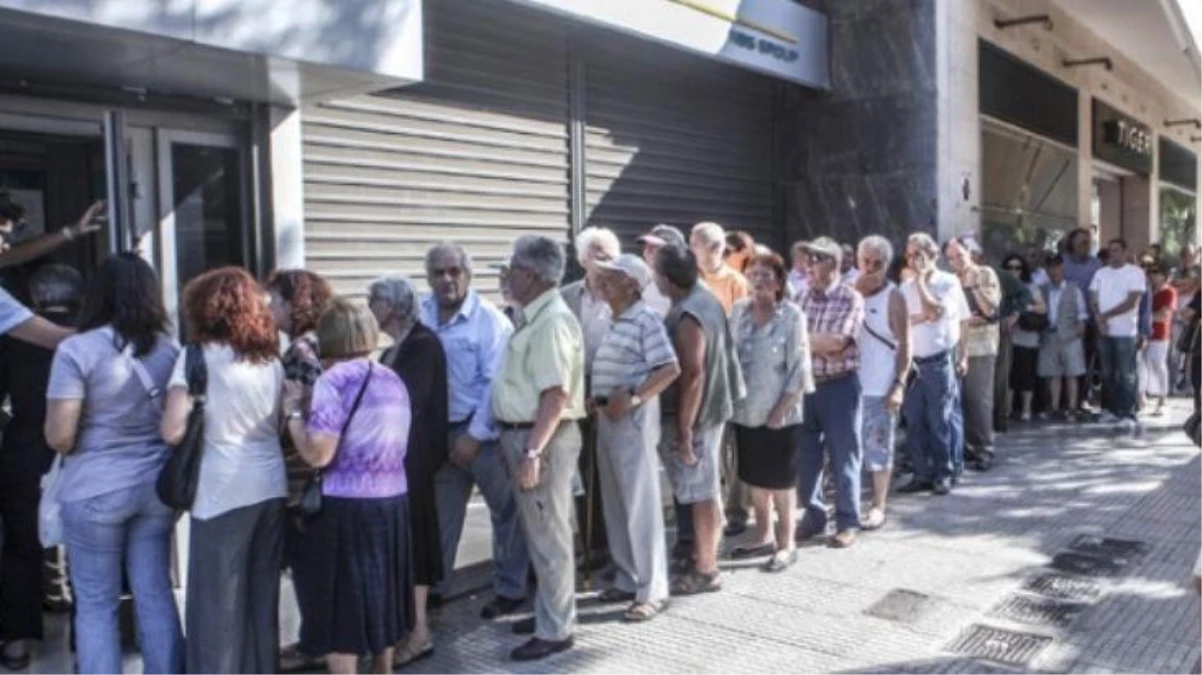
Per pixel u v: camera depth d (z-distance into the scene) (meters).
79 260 5.80
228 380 3.82
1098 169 19.36
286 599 5.23
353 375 4.01
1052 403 11.77
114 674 3.89
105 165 5.34
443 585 5.47
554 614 4.79
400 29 5.81
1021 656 4.71
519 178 8.49
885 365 6.88
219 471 3.81
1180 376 14.54
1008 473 8.64
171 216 6.20
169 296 6.17
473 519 7.14
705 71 10.55
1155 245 17.80
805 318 6.05
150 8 4.70
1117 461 9.14
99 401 3.80
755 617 5.24
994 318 8.76
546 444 4.64
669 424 5.66
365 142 7.30
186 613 3.91
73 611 4.07
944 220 11.17
